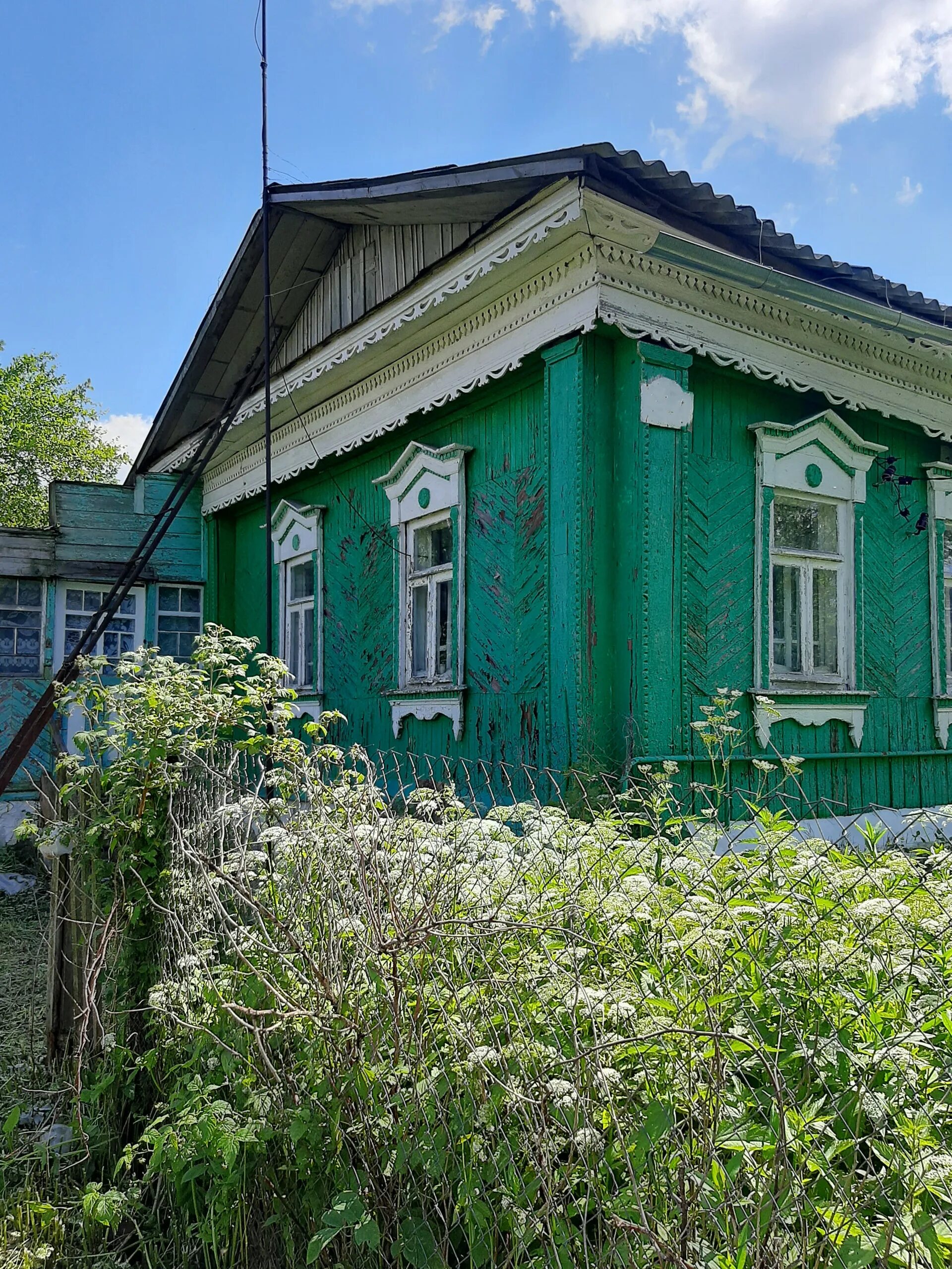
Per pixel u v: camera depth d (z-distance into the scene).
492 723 5.82
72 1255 2.64
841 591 6.10
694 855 2.55
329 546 8.17
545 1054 1.66
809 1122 1.47
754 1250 1.34
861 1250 1.28
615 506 5.07
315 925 2.39
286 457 8.51
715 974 1.74
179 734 3.40
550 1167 1.54
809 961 1.91
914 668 6.57
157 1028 2.98
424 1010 1.97
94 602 9.90
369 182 5.96
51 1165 3.01
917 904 2.18
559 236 4.92
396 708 6.89
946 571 6.87
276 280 7.98
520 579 5.64
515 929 1.97
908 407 6.50
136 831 3.21
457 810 2.78
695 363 5.35
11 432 27.06
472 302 5.82
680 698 4.98
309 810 2.71
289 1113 2.12
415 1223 1.82
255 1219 2.38
